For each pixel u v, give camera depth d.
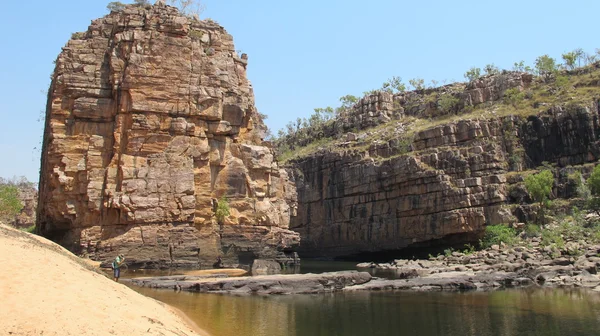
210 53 52.50
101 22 50.53
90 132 46.81
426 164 71.38
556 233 53.22
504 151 68.75
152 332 16.84
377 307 28.70
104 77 47.97
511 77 81.31
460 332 22.78
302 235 90.75
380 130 91.06
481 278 38.12
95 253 43.94
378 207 77.50
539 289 35.28
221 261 48.56
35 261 19.14
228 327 22.89
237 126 53.19
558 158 66.06
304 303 29.83
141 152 46.50
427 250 70.44
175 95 48.19
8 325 13.80
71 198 45.91
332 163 87.50
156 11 49.41
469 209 64.94
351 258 81.69
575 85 74.69
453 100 86.25
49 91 55.97
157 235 45.47
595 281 37.62
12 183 95.25
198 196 48.62
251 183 52.94
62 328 14.45
